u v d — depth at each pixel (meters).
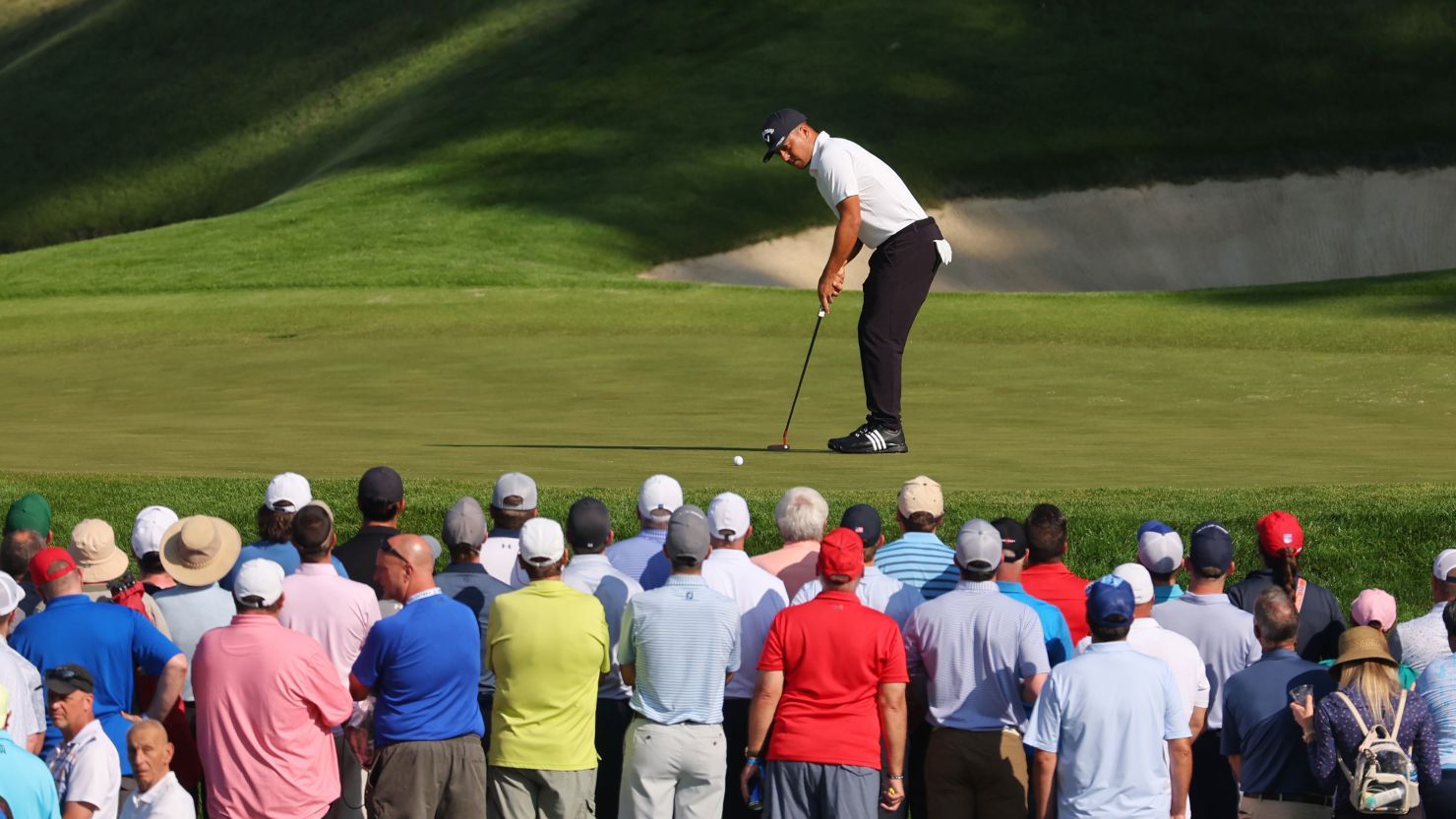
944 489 43.91
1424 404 68.25
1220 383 75.75
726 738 28.17
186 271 157.12
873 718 25.44
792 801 25.31
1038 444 55.34
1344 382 75.62
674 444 55.06
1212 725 27.98
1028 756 26.53
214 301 135.25
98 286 149.88
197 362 90.88
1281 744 25.64
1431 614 28.95
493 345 95.75
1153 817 24.30
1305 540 39.47
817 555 28.95
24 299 145.75
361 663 25.41
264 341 105.38
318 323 118.44
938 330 112.81
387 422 63.84
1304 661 26.00
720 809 26.41
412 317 120.94
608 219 187.62
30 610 28.25
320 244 172.12
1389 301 129.12
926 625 26.38
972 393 72.81
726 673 26.53
